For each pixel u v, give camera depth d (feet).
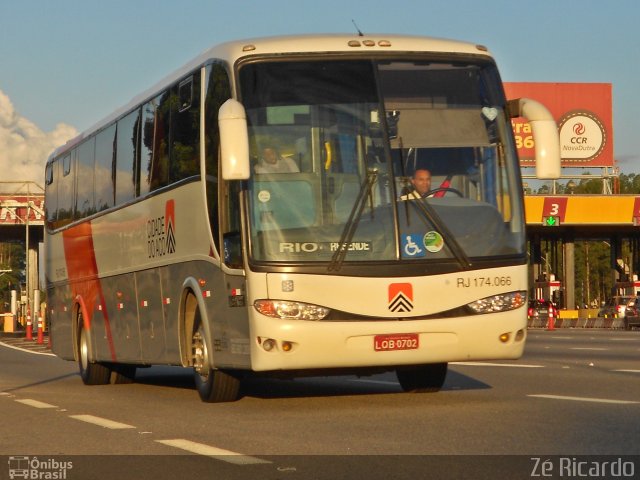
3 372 122.83
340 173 64.69
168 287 79.82
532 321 316.19
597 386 78.95
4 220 364.79
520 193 66.80
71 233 107.96
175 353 79.15
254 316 63.72
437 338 64.08
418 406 66.23
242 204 64.23
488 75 67.97
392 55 66.90
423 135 65.92
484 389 77.82
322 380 92.48
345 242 63.82
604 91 377.50
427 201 64.90
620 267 425.69
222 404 72.79
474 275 64.75
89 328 101.71
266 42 66.95
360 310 63.52
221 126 62.85
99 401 79.77
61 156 112.98
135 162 87.92
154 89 83.51
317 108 65.36
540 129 66.23
